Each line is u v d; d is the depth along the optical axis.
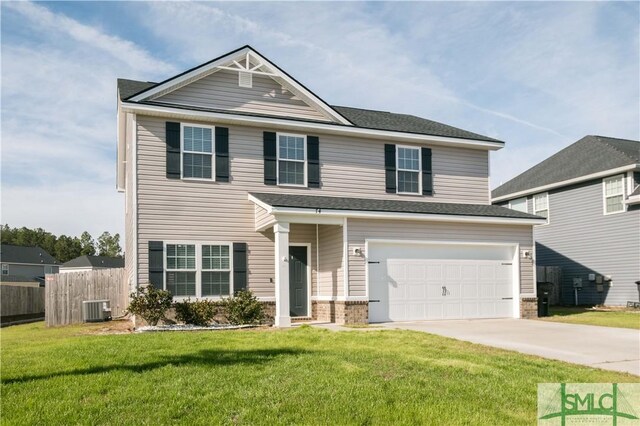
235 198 16.27
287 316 14.51
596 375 7.84
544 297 18.25
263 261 16.36
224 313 15.43
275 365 8.13
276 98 17.33
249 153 16.61
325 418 5.66
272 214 14.69
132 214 15.99
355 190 17.81
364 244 15.62
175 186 15.59
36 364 8.33
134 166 15.26
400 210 16.00
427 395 6.55
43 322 21.97
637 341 11.59
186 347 9.97
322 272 16.88
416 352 9.47
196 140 16.03
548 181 25.98
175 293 15.27
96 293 19.36
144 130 15.44
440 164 19.17
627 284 22.19
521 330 13.57
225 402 6.16
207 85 16.52
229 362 8.38
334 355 9.04
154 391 6.57
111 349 9.71
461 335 12.48
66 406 5.99
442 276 16.69
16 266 61.50
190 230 15.61
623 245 22.42
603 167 23.09
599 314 19.03
